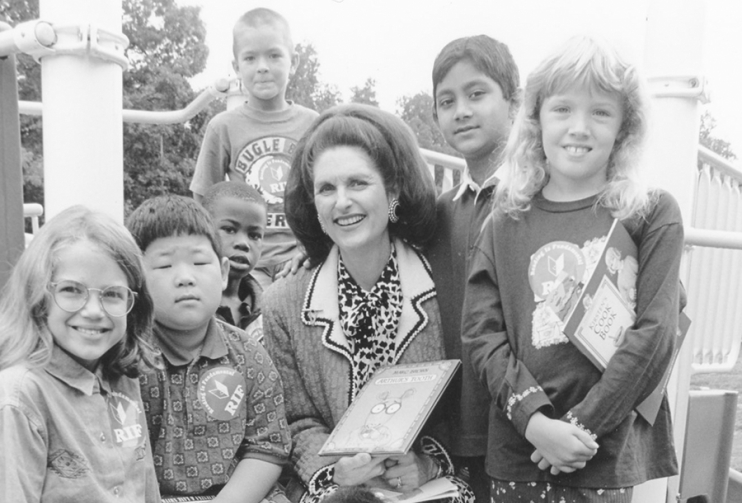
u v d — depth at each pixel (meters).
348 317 2.08
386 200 2.05
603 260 1.71
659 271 1.71
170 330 1.92
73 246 1.54
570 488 1.71
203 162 3.50
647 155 1.80
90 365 1.62
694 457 2.55
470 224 2.12
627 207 1.74
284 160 3.43
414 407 1.84
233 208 2.60
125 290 1.59
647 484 2.16
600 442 1.70
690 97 2.10
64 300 1.52
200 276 1.90
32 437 1.43
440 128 2.38
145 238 1.89
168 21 20.52
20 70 13.88
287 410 2.14
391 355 2.09
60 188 1.88
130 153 16.17
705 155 3.40
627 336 1.68
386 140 2.05
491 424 1.87
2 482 1.38
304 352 2.11
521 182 1.87
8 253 1.93
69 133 1.86
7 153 1.93
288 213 2.18
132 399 1.70
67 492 1.47
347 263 2.13
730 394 2.62
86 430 1.53
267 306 2.17
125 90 19.53
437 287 2.15
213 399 1.92
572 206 1.80
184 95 19.92
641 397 1.67
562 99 1.77
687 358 2.47
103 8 1.85
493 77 2.26
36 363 1.50
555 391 1.72
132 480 1.61
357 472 1.78
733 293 3.66
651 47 2.12
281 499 1.99
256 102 3.47
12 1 16.67
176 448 1.89
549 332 1.73
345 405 2.06
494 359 1.79
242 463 1.95
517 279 1.82
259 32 3.38
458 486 1.96
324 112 2.15
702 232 2.21
